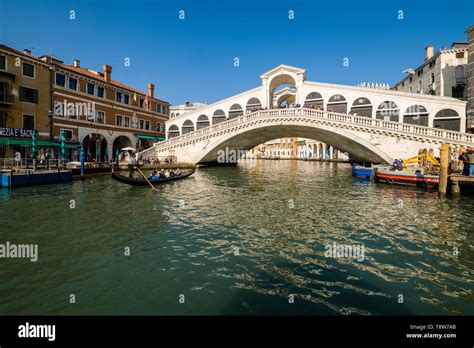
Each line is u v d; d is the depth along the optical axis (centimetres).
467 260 614
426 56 3228
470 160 1337
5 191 1384
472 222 895
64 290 492
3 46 1959
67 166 2083
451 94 2750
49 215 960
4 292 482
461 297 472
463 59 2736
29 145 2053
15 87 2039
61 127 2394
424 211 1043
